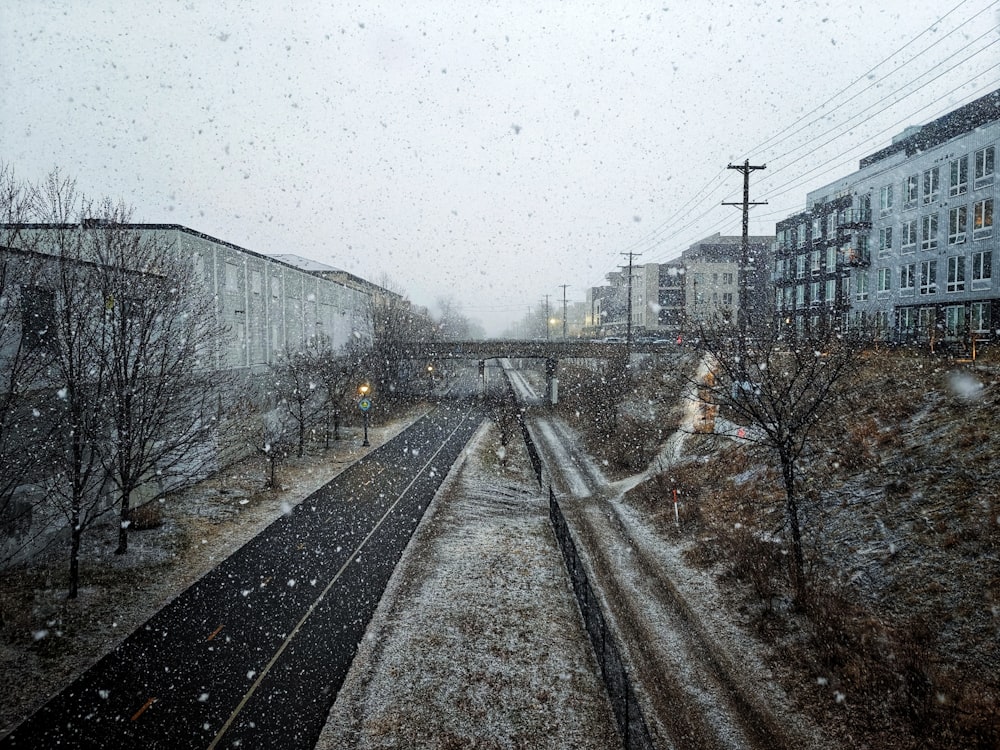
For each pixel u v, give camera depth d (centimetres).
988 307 2681
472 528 1944
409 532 1870
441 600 1380
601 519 1983
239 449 2780
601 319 10356
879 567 1166
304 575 1516
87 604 1303
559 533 1802
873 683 910
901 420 1630
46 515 1521
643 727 798
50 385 1415
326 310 4494
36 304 1370
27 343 1331
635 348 4144
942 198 2970
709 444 2319
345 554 1670
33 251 1299
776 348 2120
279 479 2489
